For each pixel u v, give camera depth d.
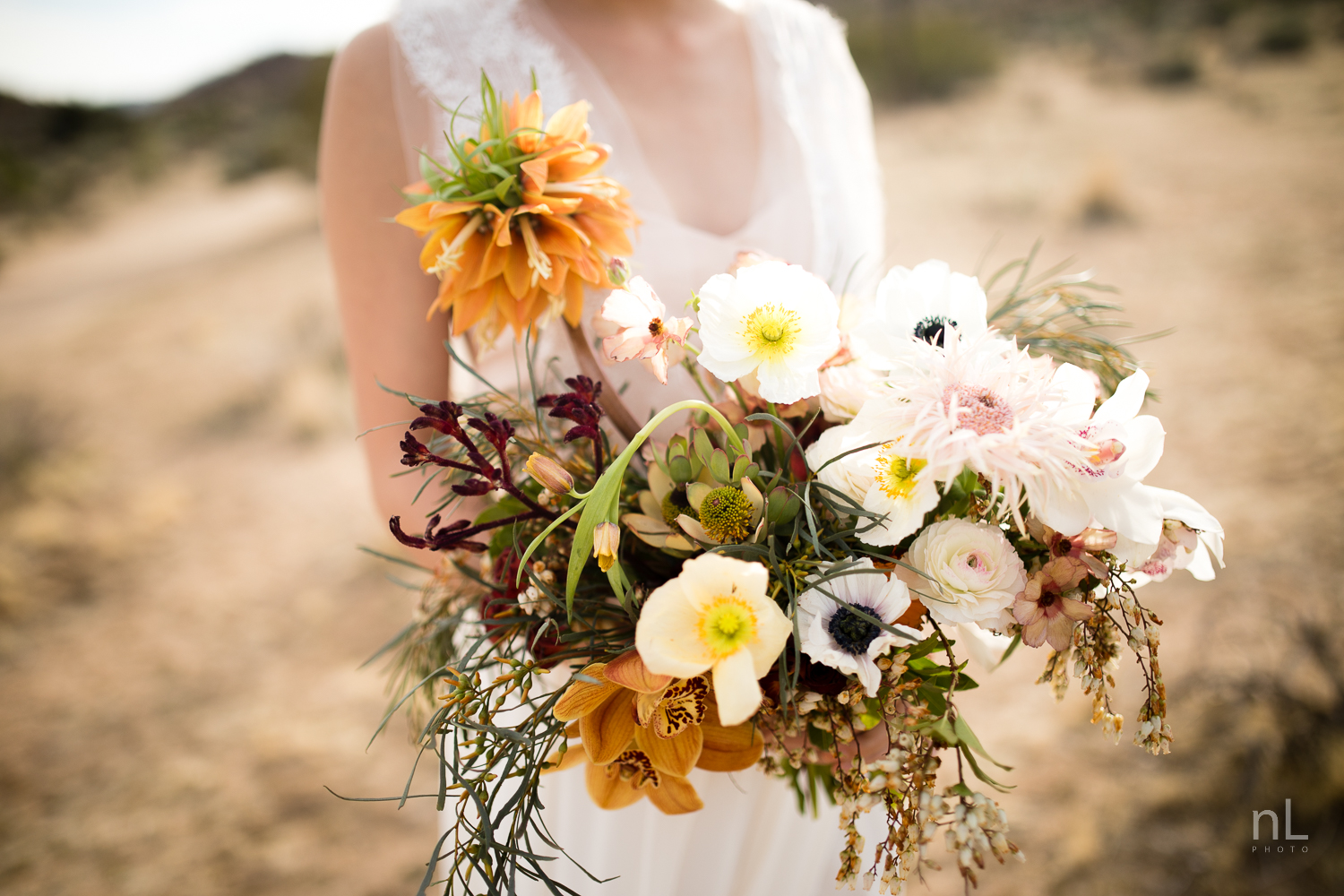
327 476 5.64
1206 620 3.24
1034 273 6.39
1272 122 9.19
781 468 0.87
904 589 0.76
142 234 15.92
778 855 1.25
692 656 0.67
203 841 3.08
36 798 3.33
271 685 3.84
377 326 1.13
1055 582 0.75
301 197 14.62
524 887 1.25
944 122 11.25
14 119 27.80
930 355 0.75
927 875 2.61
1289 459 4.11
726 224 1.30
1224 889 2.39
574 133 0.94
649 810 1.18
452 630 1.08
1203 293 5.83
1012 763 2.91
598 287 0.96
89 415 6.72
